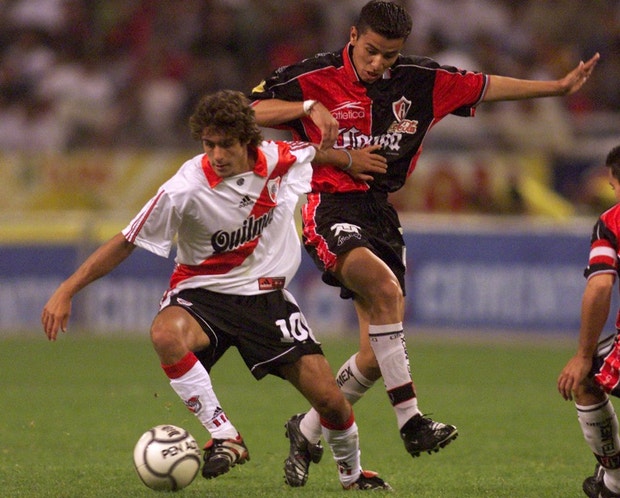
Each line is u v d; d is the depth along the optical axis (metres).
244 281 19.20
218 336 19.19
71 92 67.19
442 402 34.00
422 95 21.61
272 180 19.03
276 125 21.31
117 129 64.50
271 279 19.38
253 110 18.36
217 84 66.69
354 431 19.66
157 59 68.50
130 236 18.33
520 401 34.28
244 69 67.81
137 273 54.78
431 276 52.75
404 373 20.12
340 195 21.58
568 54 66.62
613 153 17.66
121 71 68.94
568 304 51.09
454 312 52.50
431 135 58.31
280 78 21.39
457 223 53.09
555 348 49.28
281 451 25.27
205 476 18.36
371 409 32.75
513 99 22.12
